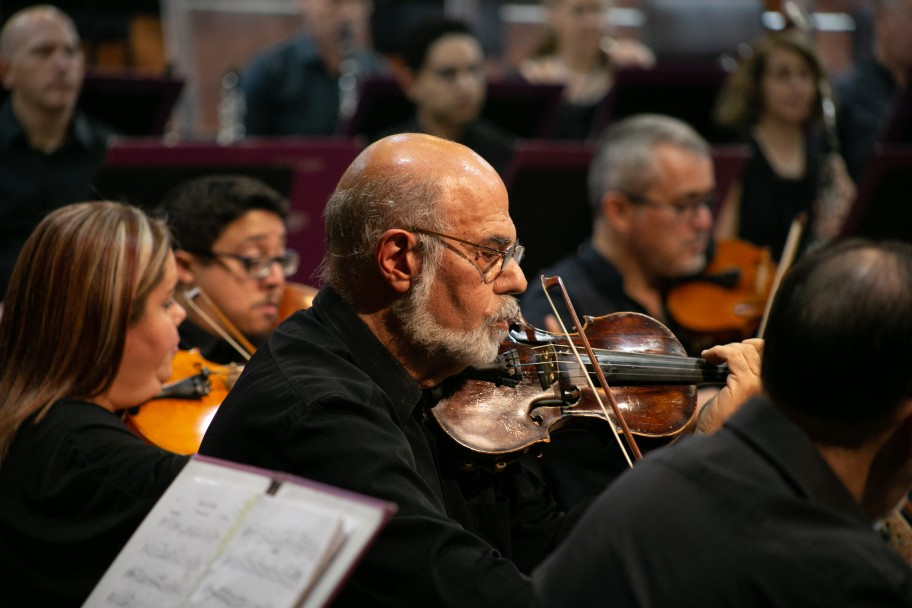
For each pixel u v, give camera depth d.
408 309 4.01
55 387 4.23
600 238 6.91
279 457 3.78
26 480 4.12
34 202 8.80
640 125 6.86
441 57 9.85
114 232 4.29
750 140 9.91
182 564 3.11
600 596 2.68
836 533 2.58
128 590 3.18
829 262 2.71
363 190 4.02
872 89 11.79
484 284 4.03
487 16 15.21
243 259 5.88
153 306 4.36
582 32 12.52
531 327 4.87
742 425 2.80
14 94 8.74
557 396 4.56
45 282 4.24
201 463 3.30
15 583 4.08
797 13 10.02
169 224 5.86
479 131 10.17
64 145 8.90
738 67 10.11
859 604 2.49
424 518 3.50
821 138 10.30
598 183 6.94
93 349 4.24
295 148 7.93
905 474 2.82
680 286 7.32
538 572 2.90
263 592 2.88
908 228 8.62
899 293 2.62
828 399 2.68
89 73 8.95
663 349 4.98
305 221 8.16
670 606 2.61
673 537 2.66
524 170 8.06
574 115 12.38
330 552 2.84
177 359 5.49
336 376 3.88
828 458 2.78
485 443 4.20
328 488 2.95
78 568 4.00
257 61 12.23
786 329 2.72
